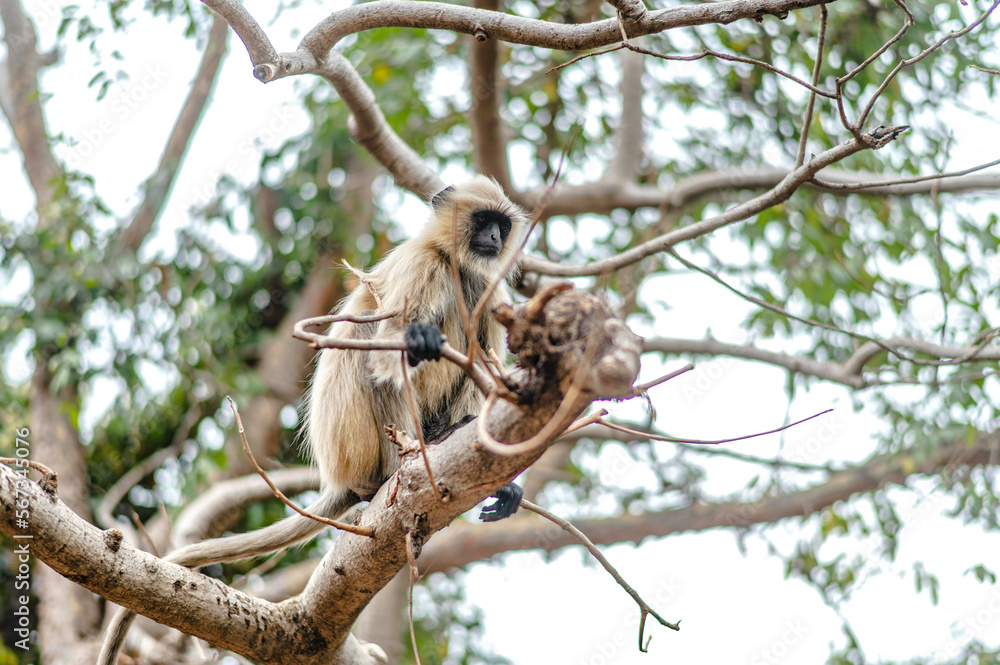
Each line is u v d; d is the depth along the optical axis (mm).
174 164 10242
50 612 8203
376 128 6746
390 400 5359
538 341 3141
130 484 9062
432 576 10609
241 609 4152
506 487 4918
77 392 9297
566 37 4555
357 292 5641
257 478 8695
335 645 4426
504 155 8320
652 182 11203
